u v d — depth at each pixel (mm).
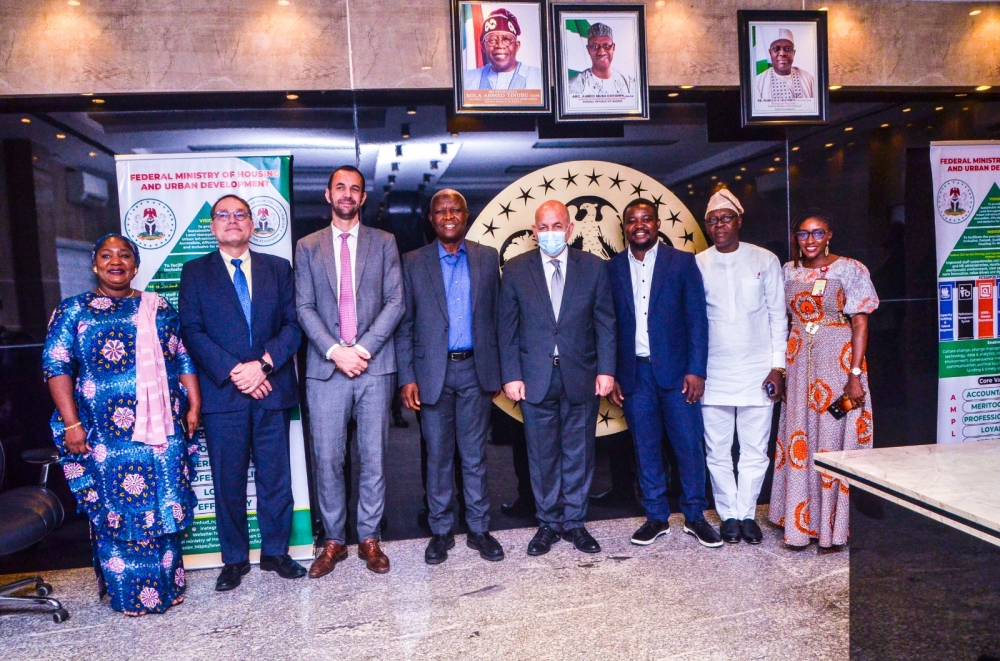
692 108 3824
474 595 2875
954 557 1602
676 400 3373
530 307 3277
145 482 2783
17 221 3357
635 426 3428
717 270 3398
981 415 4070
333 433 3172
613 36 3656
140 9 3383
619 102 3674
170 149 3445
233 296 3062
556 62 3613
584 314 3291
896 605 1756
